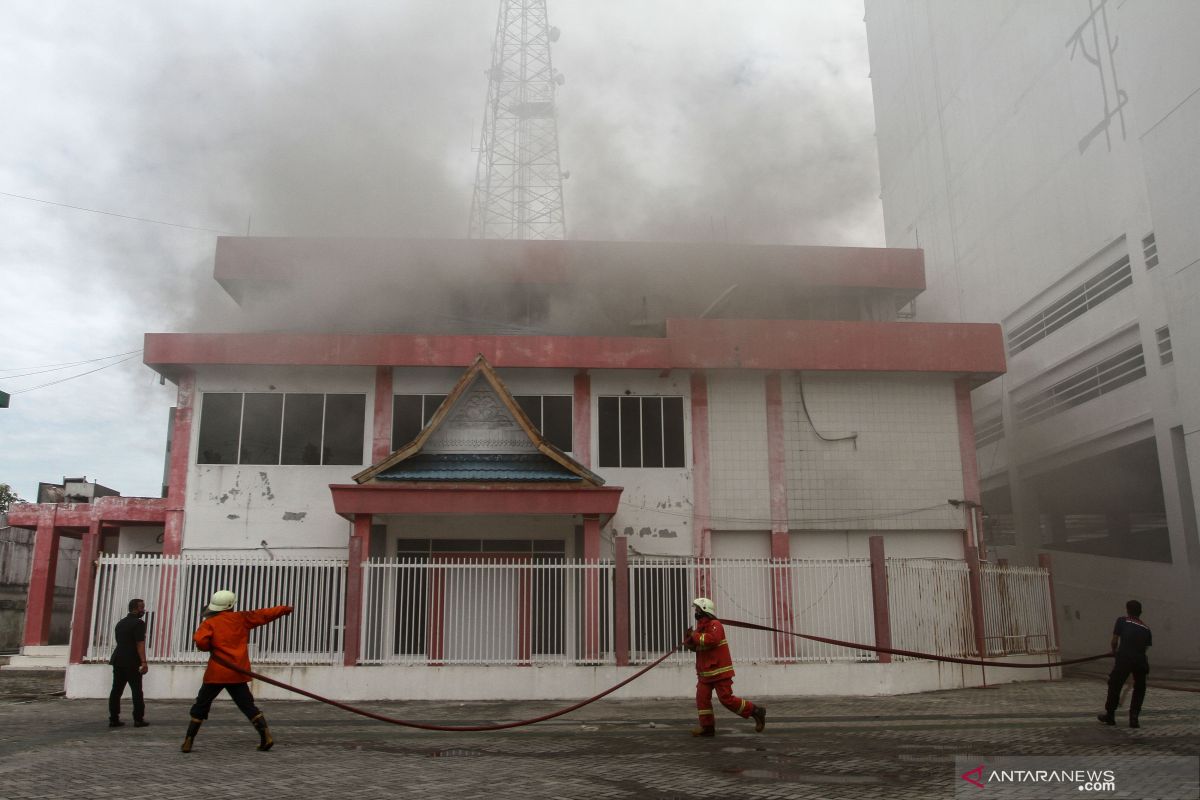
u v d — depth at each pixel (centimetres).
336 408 2064
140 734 1055
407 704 1443
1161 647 2853
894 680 1552
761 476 2094
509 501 1731
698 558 1627
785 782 733
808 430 2128
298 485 2005
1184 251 2703
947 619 1672
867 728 1080
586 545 1753
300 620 1546
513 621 1561
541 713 1302
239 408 2044
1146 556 3666
